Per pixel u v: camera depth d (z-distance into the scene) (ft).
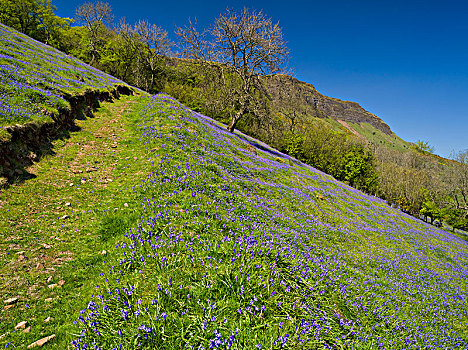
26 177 32.50
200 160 45.80
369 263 40.06
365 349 16.89
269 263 20.76
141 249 21.30
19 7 188.34
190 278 17.81
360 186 285.02
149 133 55.16
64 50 225.76
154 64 211.20
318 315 17.44
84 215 28.37
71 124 52.13
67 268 20.56
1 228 23.71
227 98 112.68
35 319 15.80
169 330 13.80
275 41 104.94
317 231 43.29
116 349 12.75
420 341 22.62
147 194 31.89
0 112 34.12
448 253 76.64
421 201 257.14
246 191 45.14
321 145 272.31
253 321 14.99
